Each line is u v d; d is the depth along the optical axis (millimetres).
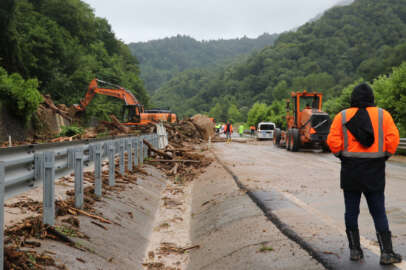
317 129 21125
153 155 16906
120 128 27938
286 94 191500
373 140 3742
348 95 38000
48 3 51250
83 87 45062
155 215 8336
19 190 4367
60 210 5539
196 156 17250
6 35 27703
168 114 35500
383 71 140000
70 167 5848
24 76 31016
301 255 4328
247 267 4414
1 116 19828
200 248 5867
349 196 4000
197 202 9500
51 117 28406
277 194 8047
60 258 4043
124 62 92562
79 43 58656
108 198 7398
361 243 4605
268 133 41750
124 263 4945
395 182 10242
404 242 4602
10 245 3947
